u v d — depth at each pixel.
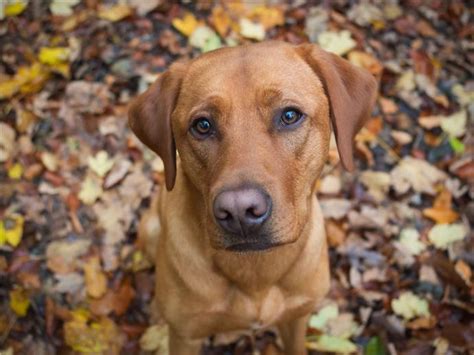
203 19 1.16
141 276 0.93
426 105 1.08
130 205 0.99
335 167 1.00
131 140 1.03
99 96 1.08
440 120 1.06
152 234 0.87
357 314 0.89
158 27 1.16
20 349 0.85
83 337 0.87
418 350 0.84
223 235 0.59
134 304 0.91
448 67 1.13
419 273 0.91
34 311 0.88
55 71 1.10
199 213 0.66
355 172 1.00
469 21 1.19
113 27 1.15
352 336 0.87
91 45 1.13
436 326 0.87
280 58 0.62
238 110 0.60
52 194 0.99
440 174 1.00
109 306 0.90
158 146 0.67
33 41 1.14
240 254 0.66
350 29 1.15
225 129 0.60
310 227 0.69
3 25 1.16
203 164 0.62
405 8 1.20
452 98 1.09
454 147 1.03
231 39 1.13
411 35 1.16
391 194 0.99
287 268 0.69
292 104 0.60
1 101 1.08
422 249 0.93
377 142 1.04
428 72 1.11
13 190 0.99
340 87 0.65
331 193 0.98
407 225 0.96
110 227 0.97
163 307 0.73
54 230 0.96
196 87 0.62
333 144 1.02
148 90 0.68
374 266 0.92
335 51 1.11
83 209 0.98
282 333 0.83
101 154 1.01
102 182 1.00
